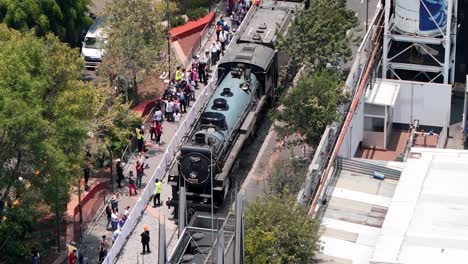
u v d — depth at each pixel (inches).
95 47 5054.1
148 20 4825.3
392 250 3656.5
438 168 4089.6
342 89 4441.4
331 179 4202.8
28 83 3843.5
